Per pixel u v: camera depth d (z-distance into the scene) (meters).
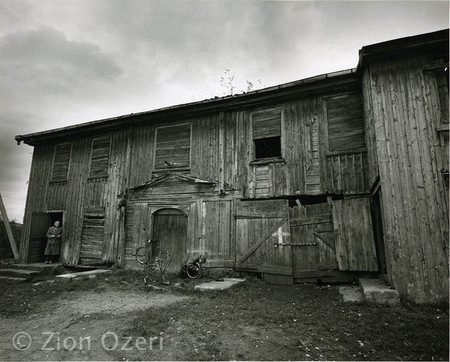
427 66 6.53
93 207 12.23
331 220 8.02
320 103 9.03
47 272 11.05
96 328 4.98
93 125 12.43
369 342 3.98
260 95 9.53
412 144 6.34
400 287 5.92
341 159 8.42
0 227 15.63
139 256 10.68
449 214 5.58
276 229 8.67
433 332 4.20
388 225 6.23
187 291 7.40
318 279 7.98
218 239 9.55
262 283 8.24
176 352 3.89
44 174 13.90
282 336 4.28
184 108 10.68
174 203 10.52
